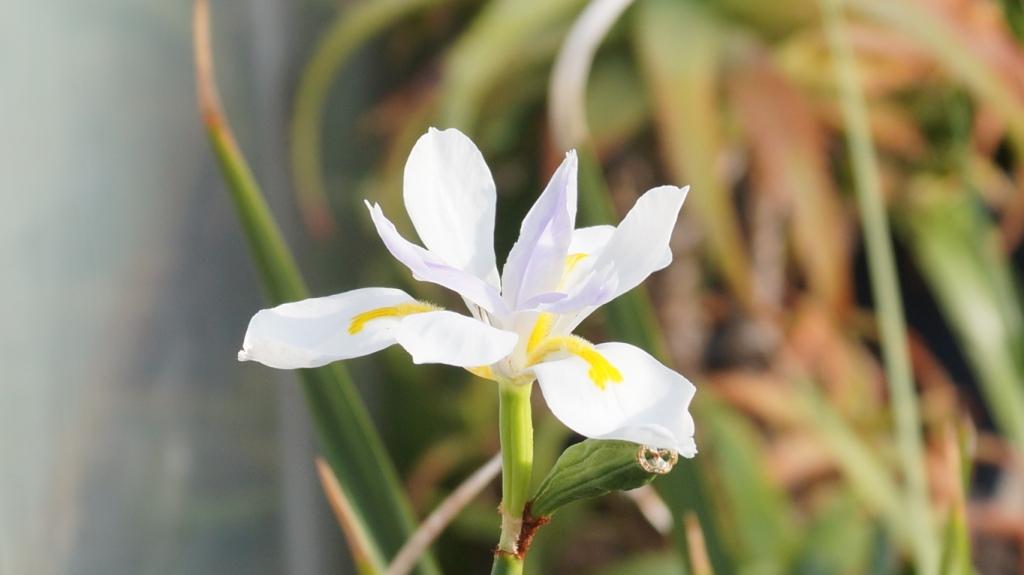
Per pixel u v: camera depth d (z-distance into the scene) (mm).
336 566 906
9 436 530
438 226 467
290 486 796
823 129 877
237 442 705
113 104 582
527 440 449
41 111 548
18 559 532
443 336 439
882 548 653
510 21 825
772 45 836
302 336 448
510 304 463
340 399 508
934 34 792
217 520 668
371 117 996
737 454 779
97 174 572
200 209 666
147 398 594
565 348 452
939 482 839
